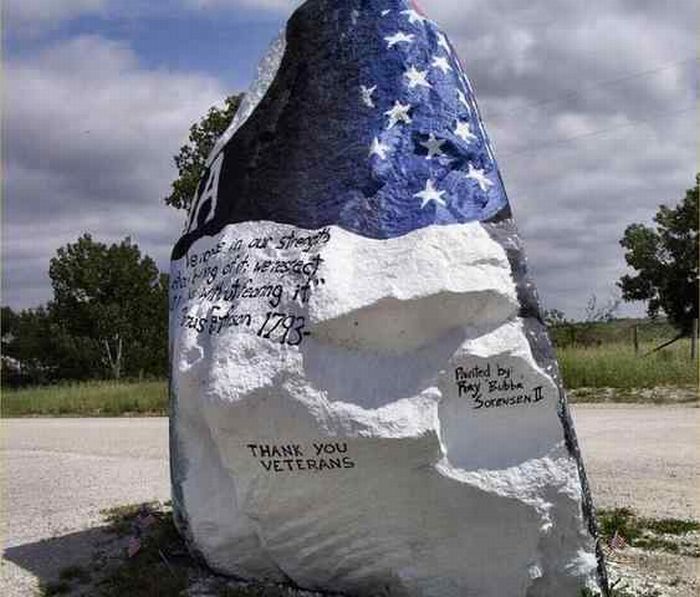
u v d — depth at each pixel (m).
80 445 15.52
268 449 5.75
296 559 6.04
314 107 6.49
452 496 5.59
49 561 7.54
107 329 45.75
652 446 12.03
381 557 5.82
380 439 5.47
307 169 6.31
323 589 6.12
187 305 6.56
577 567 5.84
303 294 5.82
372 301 5.63
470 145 6.23
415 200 5.98
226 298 6.22
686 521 8.05
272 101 6.77
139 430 18.33
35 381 48.94
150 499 9.81
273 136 6.59
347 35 6.61
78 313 46.59
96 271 46.25
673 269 30.62
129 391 27.67
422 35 6.54
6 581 7.04
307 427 5.62
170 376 6.92
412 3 6.70
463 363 5.62
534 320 5.82
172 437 6.84
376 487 5.63
